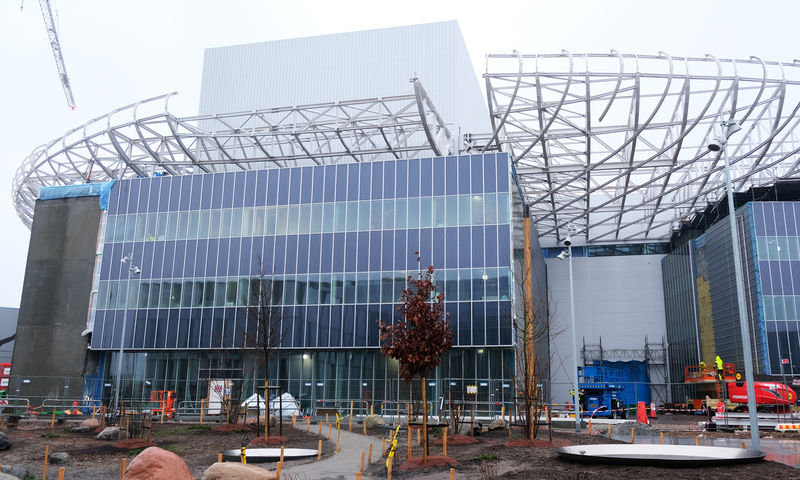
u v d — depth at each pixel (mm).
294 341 51094
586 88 52062
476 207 50531
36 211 59625
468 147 61188
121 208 58031
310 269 52469
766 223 62156
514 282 48188
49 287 57625
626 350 79438
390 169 53125
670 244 83875
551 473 16391
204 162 59969
